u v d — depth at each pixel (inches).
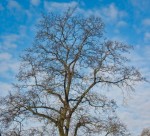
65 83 1390.3
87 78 1393.9
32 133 1363.2
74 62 1400.1
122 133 1385.3
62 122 1371.8
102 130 1366.9
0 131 1346.0
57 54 1396.4
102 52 1395.2
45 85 1375.5
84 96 1385.3
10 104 1362.0
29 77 1381.6
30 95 1371.8
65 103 1381.6
